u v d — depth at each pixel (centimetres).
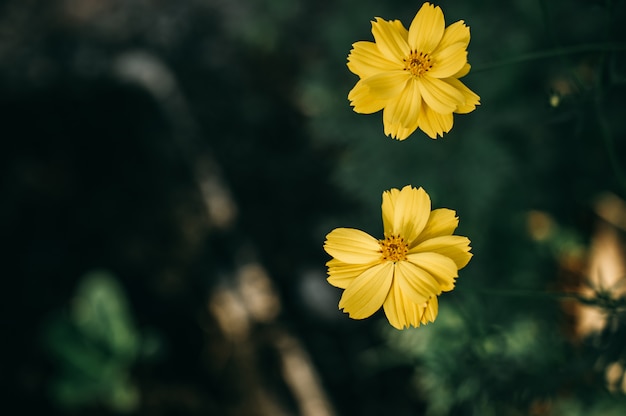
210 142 103
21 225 101
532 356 66
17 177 103
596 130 77
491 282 78
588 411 67
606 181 80
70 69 106
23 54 107
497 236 82
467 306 70
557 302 79
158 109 104
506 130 83
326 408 89
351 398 89
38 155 104
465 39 44
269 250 98
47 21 109
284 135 104
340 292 94
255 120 105
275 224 99
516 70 77
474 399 60
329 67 89
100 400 91
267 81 106
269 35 104
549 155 82
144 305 97
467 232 79
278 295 95
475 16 79
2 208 102
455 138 81
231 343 94
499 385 58
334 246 43
